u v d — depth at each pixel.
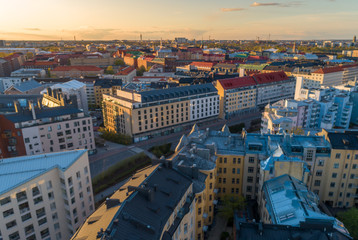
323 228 56.59
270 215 68.00
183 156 82.94
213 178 83.44
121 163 129.50
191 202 68.12
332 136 91.38
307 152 88.88
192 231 73.00
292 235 56.28
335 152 88.06
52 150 128.38
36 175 70.31
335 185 91.88
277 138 96.94
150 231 49.53
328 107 162.62
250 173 92.75
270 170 79.88
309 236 55.47
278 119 122.38
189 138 99.62
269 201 71.50
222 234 82.50
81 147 140.25
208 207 85.31
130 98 173.00
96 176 116.69
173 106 180.88
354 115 196.12
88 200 85.75
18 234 69.06
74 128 134.62
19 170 71.81
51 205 75.56
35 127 120.00
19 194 67.75
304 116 149.75
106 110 187.88
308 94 167.50
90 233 49.22
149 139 173.25
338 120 178.62
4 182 66.94
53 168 74.31
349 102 176.25
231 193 96.69
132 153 150.38
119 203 56.31
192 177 75.88
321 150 89.50
